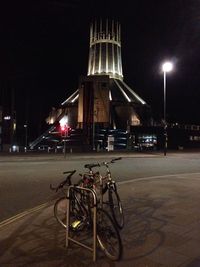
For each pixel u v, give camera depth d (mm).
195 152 43094
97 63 86688
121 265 5309
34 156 29875
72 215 6465
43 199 10883
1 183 14141
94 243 5480
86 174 7387
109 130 57625
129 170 19625
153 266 5281
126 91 81500
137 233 6852
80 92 59688
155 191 11758
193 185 13211
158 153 38906
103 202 7727
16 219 8195
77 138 55219
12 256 5680
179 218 8000
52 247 6070
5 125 55844
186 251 5902
